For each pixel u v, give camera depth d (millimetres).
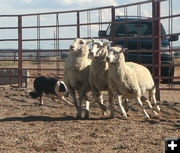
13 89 14664
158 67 11523
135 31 13547
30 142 6188
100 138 6410
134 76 8172
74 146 5867
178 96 12492
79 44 8695
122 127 7359
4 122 8164
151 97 9234
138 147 5746
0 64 30344
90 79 8586
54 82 10883
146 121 8086
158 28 11555
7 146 5953
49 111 9844
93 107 10258
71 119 8539
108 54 7914
